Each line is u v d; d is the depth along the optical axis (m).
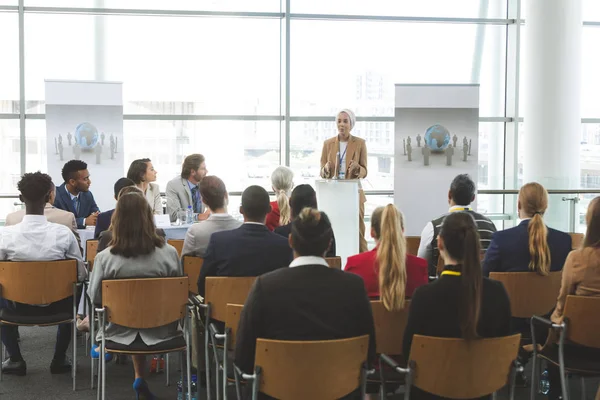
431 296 3.09
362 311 3.03
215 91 10.50
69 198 7.35
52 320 4.89
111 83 9.42
